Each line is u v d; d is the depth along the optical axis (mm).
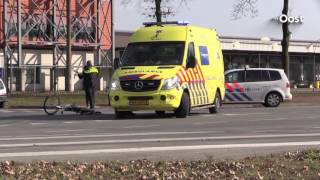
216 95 52000
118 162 21141
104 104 70812
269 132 34125
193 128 36812
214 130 35406
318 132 34062
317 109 58719
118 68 45438
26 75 126250
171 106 43500
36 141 29531
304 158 21406
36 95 91312
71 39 127000
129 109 44250
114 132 34406
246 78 63594
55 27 130000
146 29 47469
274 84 63781
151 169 19484
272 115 48969
